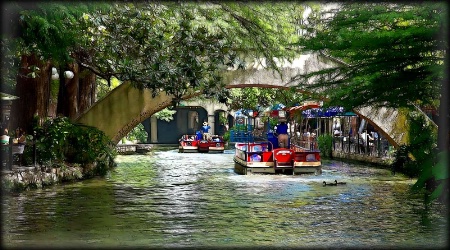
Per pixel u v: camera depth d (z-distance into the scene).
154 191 17.73
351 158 29.88
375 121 25.20
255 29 17.31
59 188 17.91
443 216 12.90
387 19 11.15
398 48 11.76
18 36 10.30
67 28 11.46
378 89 12.16
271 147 24.95
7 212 13.41
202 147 40.38
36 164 18.50
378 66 11.94
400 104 12.94
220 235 11.17
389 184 19.45
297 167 23.31
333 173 23.50
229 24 16.64
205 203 15.26
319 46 12.76
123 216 13.16
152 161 31.48
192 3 14.21
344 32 11.77
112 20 13.70
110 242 10.43
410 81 11.80
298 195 16.83
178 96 15.40
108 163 24.00
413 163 21.66
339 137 32.66
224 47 14.65
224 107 53.44
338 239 10.84
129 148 38.75
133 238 10.81
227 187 18.89
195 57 14.39
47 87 20.11
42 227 11.74
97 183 19.62
